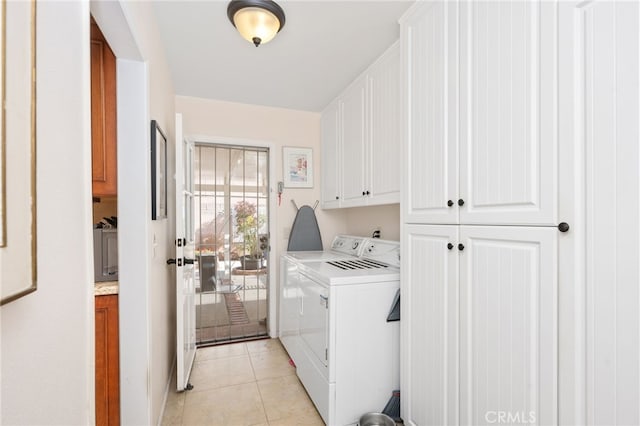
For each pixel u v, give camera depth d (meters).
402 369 1.63
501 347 1.06
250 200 3.07
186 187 2.27
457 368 1.25
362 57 2.10
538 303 0.95
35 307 0.49
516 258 1.01
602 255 0.80
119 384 1.34
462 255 1.24
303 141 3.16
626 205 0.75
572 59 0.86
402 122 1.64
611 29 0.77
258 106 3.00
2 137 0.38
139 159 1.36
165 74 2.03
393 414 1.69
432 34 1.41
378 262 2.20
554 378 0.90
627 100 0.74
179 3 1.54
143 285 1.35
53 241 0.54
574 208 0.85
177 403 1.91
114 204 1.83
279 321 2.97
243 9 1.50
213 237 2.96
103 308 1.33
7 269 0.39
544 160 0.93
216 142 2.87
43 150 0.51
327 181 3.01
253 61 2.15
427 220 1.44
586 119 0.83
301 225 3.03
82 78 0.66
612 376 0.78
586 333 0.83
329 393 1.62
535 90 0.96
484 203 1.14
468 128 1.21
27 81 0.43
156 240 1.61
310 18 1.68
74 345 0.62
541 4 0.94
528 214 0.97
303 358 2.08
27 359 0.47
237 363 2.45
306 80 2.46
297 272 2.27
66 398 0.58
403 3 1.57
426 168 1.45
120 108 1.35
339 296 1.65
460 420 1.23
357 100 2.38
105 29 1.12
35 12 0.45
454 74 1.28
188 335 2.21
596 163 0.81
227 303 3.00
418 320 1.50
